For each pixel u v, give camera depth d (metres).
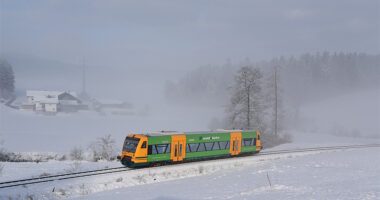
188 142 35.91
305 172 26.94
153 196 19.78
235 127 57.72
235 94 58.25
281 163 33.06
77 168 30.53
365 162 31.00
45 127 91.88
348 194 17.12
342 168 28.09
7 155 39.09
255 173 27.84
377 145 57.12
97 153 42.41
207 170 32.34
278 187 20.94
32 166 31.30
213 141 38.31
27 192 22.30
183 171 31.25
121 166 32.94
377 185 19.52
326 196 17.02
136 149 32.03
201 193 20.20
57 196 22.03
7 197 20.89
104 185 25.19
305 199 16.55
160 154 33.53
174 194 20.19
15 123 96.44
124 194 21.33
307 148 50.84
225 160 38.38
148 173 29.50
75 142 65.69
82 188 23.91
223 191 20.69
